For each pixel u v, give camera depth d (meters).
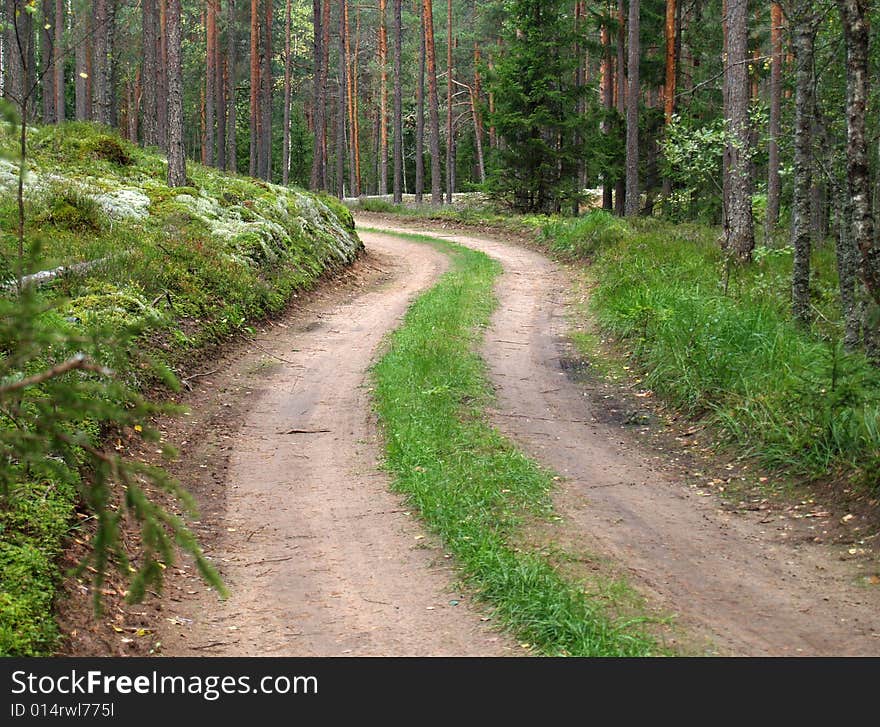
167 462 8.83
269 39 40.34
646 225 25.56
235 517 7.72
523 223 31.20
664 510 7.94
